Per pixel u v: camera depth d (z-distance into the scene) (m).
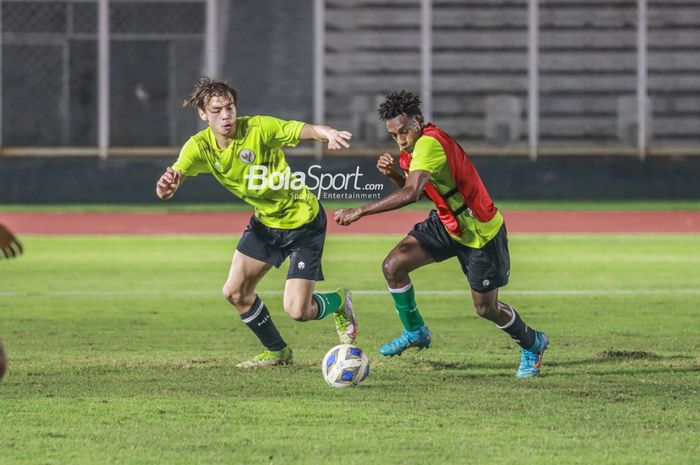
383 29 78.81
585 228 57.00
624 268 42.00
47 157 70.88
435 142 20.84
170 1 72.50
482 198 21.47
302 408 19.33
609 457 16.16
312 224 22.77
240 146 22.03
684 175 69.50
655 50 80.62
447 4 79.94
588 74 79.31
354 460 15.95
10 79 72.94
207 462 15.85
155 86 73.12
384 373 22.75
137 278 39.66
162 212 65.12
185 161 22.25
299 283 22.77
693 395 20.44
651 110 77.00
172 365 23.73
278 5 76.06
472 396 20.36
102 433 17.50
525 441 17.03
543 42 79.75
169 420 18.39
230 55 75.88
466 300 34.34
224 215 63.41
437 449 16.58
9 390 20.81
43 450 16.48
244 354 25.27
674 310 32.16
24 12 72.69
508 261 22.20
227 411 19.05
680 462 15.91
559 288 36.78
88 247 49.59
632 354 25.05
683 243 50.84
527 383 21.67
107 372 22.80
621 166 69.50
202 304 33.62
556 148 74.25
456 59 79.31
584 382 21.75
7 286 37.56
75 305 33.38
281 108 76.12
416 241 22.83
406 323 23.48
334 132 21.73
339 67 78.69
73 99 73.12
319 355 25.09
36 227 57.75
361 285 37.66
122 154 71.25
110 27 72.69
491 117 78.69
